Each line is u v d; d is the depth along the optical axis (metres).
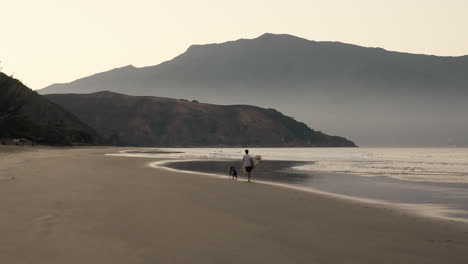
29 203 12.00
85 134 139.00
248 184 21.70
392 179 27.75
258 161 23.77
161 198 14.27
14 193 14.20
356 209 13.17
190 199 14.34
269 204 13.78
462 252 7.71
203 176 25.84
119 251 7.11
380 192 19.55
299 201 14.80
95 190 15.82
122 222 9.62
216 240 8.17
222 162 49.56
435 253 7.62
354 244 8.20
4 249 7.00
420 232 9.52
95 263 6.40
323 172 34.94
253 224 9.99
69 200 12.84
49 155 50.62
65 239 7.77
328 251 7.61
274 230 9.35
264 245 7.91
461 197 17.61
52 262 6.38
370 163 56.38
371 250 7.77
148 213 11.03
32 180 18.78
